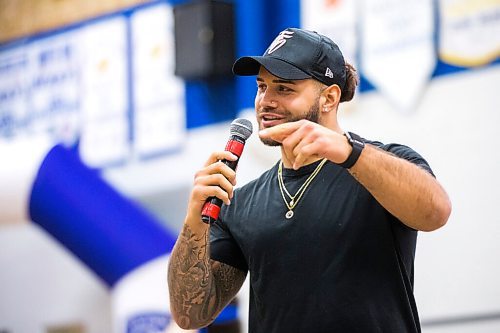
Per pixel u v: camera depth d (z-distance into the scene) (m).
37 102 12.77
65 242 11.27
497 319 8.52
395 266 4.90
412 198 4.60
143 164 11.54
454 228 8.80
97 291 11.11
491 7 8.68
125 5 11.91
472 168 8.76
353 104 9.52
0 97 13.17
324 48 5.16
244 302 10.05
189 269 5.13
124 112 11.79
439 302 8.84
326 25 9.86
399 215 4.69
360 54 9.52
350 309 4.83
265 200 5.21
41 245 11.48
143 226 11.14
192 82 11.11
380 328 4.82
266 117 5.10
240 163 10.27
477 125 8.74
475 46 8.77
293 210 5.06
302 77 5.04
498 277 8.54
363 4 9.55
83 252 11.17
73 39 12.43
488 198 8.65
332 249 4.91
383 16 9.39
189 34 10.89
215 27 10.75
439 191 4.71
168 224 11.16
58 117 12.50
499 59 8.64
